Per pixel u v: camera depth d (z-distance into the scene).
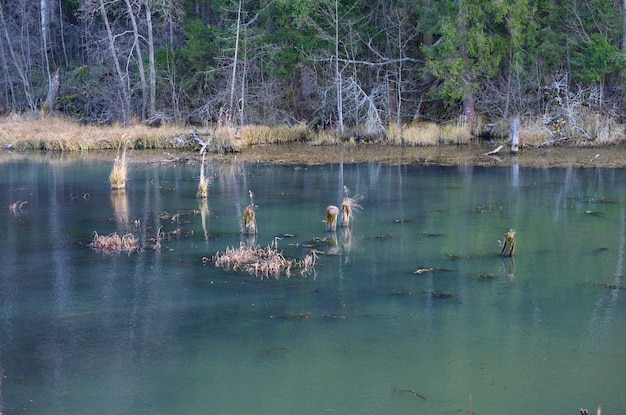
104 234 12.93
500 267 10.66
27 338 8.18
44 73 37.78
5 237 12.76
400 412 6.44
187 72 34.75
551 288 9.66
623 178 18.25
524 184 17.67
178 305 9.17
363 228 13.23
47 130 28.81
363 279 10.13
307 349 7.80
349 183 18.39
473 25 28.38
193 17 36.75
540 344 7.85
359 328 8.36
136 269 10.76
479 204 15.28
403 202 15.67
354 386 6.95
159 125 32.59
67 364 7.51
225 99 31.59
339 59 29.86
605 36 27.78
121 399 6.76
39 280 10.26
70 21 43.94
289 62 32.09
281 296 9.48
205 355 7.70
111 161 23.16
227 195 16.84
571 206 14.89
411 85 32.06
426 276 10.25
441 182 18.28
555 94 28.50
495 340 7.97
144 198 16.48
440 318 8.63
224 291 9.70
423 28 30.14
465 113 29.05
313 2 29.86
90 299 9.44
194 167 21.73
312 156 24.27
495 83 30.28
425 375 7.16
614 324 8.38
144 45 37.44
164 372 7.31
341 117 29.09
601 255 11.20
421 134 27.41
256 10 33.06
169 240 12.48
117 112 32.97
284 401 6.67
